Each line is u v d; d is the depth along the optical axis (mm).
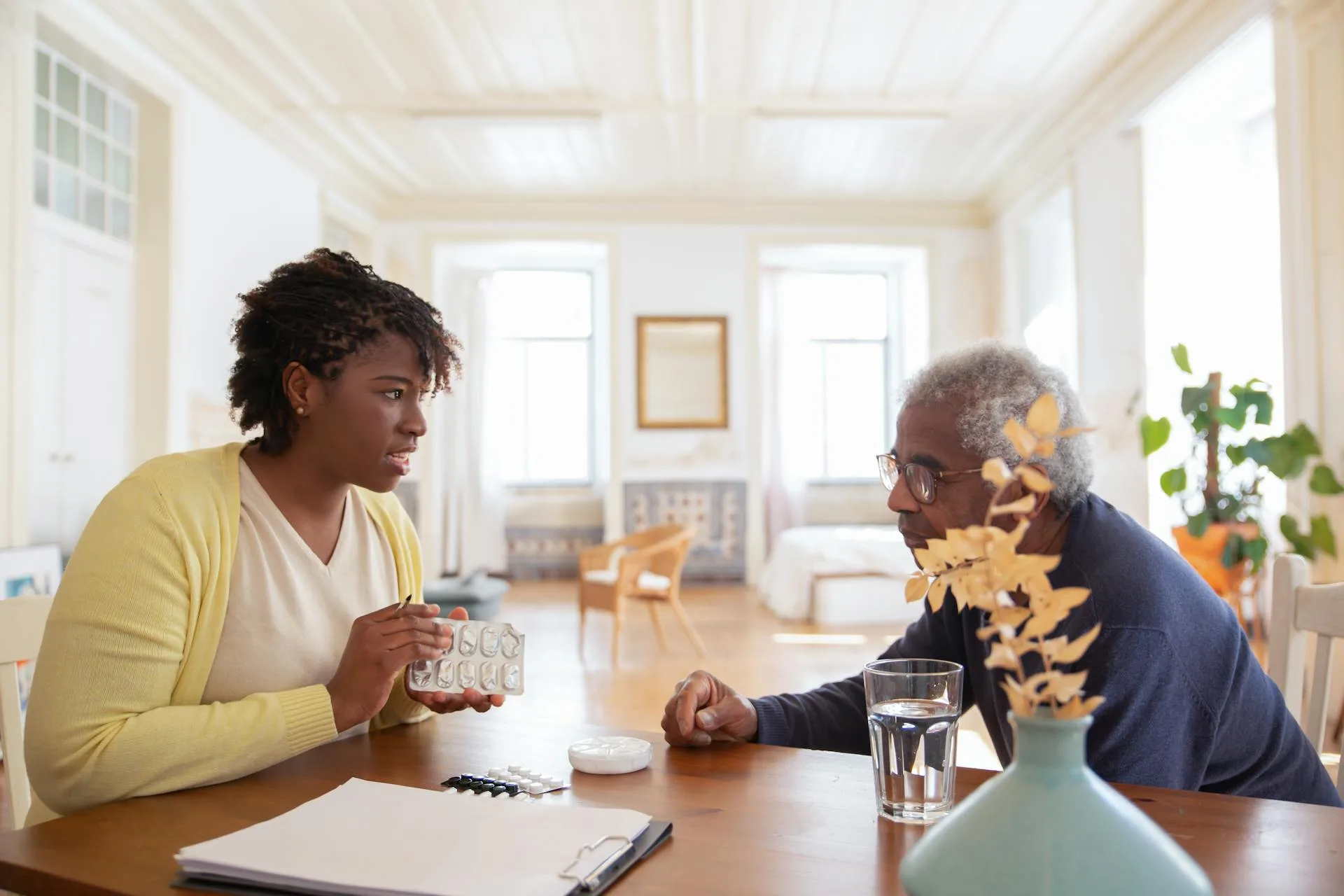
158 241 5086
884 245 8570
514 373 9953
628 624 6789
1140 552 1123
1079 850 584
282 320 1237
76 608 1101
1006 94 6059
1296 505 4156
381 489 1315
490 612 5367
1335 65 3809
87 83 4711
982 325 8547
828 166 7500
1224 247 5551
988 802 631
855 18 5062
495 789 1048
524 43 5348
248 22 5031
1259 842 887
